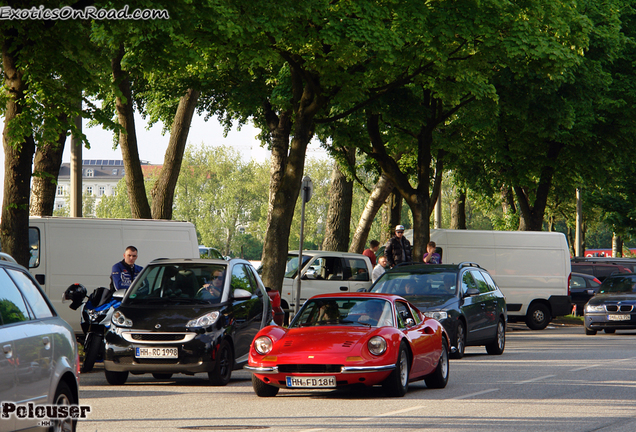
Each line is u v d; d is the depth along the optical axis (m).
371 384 18.28
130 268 25.23
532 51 35.16
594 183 57.38
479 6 33.66
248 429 14.06
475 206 78.19
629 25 53.97
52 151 33.34
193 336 20.19
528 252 46.88
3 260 11.44
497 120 46.38
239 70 46.75
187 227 33.03
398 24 32.38
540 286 46.84
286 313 38.62
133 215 39.66
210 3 23.78
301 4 26.53
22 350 10.52
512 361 27.73
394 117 42.44
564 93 48.03
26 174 23.86
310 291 38.53
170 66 27.16
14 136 22.98
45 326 11.53
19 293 11.37
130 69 36.81
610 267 66.00
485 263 46.50
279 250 34.38
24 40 22.30
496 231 46.84
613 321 41.84
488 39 34.34
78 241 30.41
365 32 30.41
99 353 23.89
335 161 53.31
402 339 18.97
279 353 18.31
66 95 24.00
